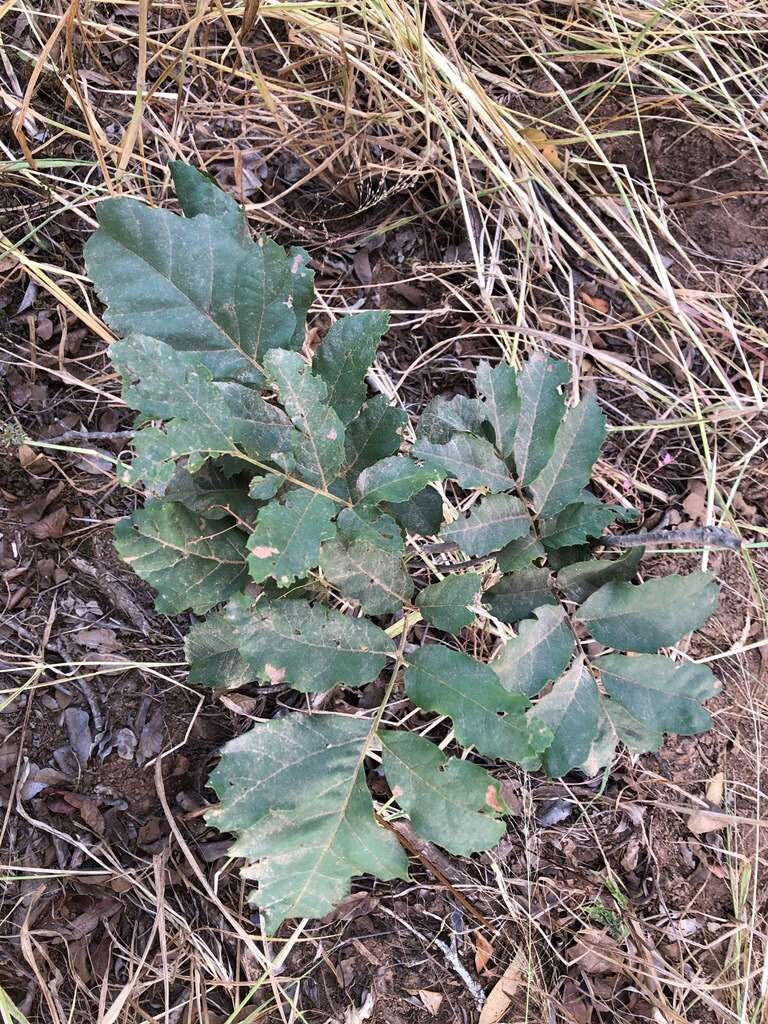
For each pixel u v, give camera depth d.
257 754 0.53
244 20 0.92
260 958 0.80
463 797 0.53
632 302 1.09
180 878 0.81
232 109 1.01
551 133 1.15
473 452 0.60
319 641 0.55
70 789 0.81
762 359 1.11
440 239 1.08
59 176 0.95
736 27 1.20
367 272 1.04
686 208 1.15
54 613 0.84
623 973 0.88
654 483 1.05
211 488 0.60
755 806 0.96
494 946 0.87
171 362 0.51
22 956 0.77
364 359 0.58
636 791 0.94
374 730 0.55
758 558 1.03
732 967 0.90
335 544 0.55
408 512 0.63
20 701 0.81
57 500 0.87
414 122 1.04
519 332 1.05
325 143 1.01
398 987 0.84
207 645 0.64
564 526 0.61
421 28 0.95
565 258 1.11
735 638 0.99
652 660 0.59
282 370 0.52
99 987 0.78
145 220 0.57
